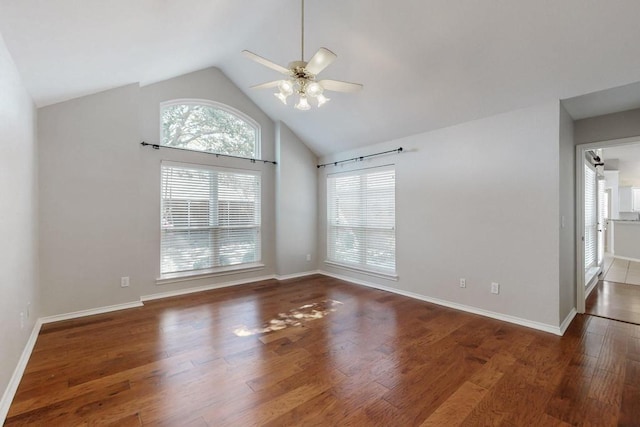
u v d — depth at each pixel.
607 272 5.62
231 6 2.76
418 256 4.00
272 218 5.20
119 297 3.55
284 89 2.29
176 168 4.18
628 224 7.07
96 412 1.74
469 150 3.46
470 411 1.76
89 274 3.37
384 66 3.16
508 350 2.52
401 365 2.28
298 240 5.38
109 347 2.56
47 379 2.08
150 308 3.59
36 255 2.95
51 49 2.18
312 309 3.57
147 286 3.93
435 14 2.47
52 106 3.16
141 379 2.08
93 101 3.40
